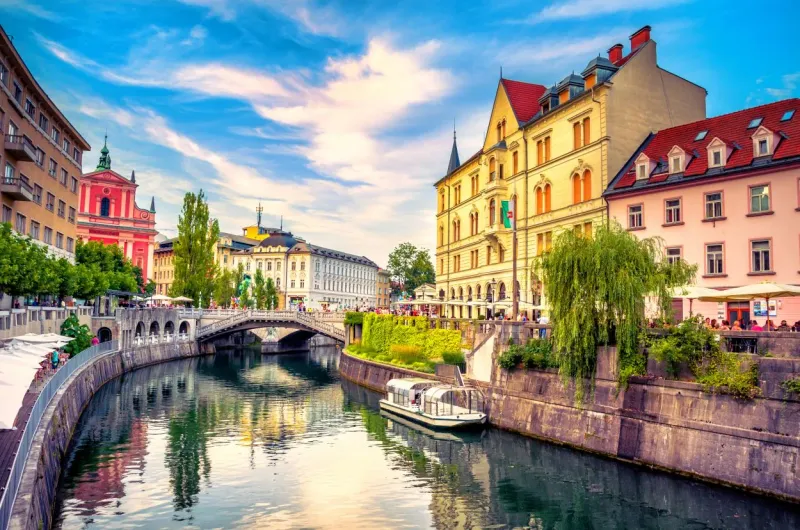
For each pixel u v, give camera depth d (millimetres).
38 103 52469
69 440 30266
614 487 23297
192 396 47500
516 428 32406
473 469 26484
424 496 23172
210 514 21234
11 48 43156
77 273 49188
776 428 20719
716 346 23359
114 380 53500
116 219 101062
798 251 32094
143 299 91688
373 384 51719
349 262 156750
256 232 169750
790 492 19938
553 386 30438
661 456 24266
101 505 22031
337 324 81438
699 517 20094
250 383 56062
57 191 58469
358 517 21000
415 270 118562
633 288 26312
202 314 82562
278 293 138000
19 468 15625
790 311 32438
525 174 51375
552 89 49969
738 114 38750
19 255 35281
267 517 20969
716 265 35844
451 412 35531
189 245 84812
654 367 25531
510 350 33219
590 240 28859
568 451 28297
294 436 33625
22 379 21328
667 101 45312
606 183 41875
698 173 36875
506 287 53219
